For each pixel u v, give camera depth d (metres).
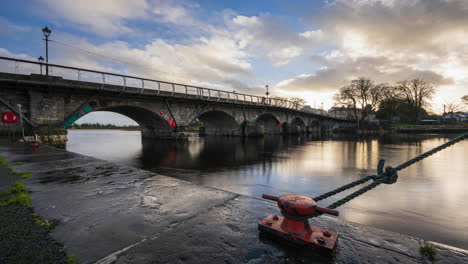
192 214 3.38
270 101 55.81
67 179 5.60
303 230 2.55
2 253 2.37
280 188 11.95
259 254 2.33
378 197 10.32
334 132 88.25
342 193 11.13
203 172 15.77
